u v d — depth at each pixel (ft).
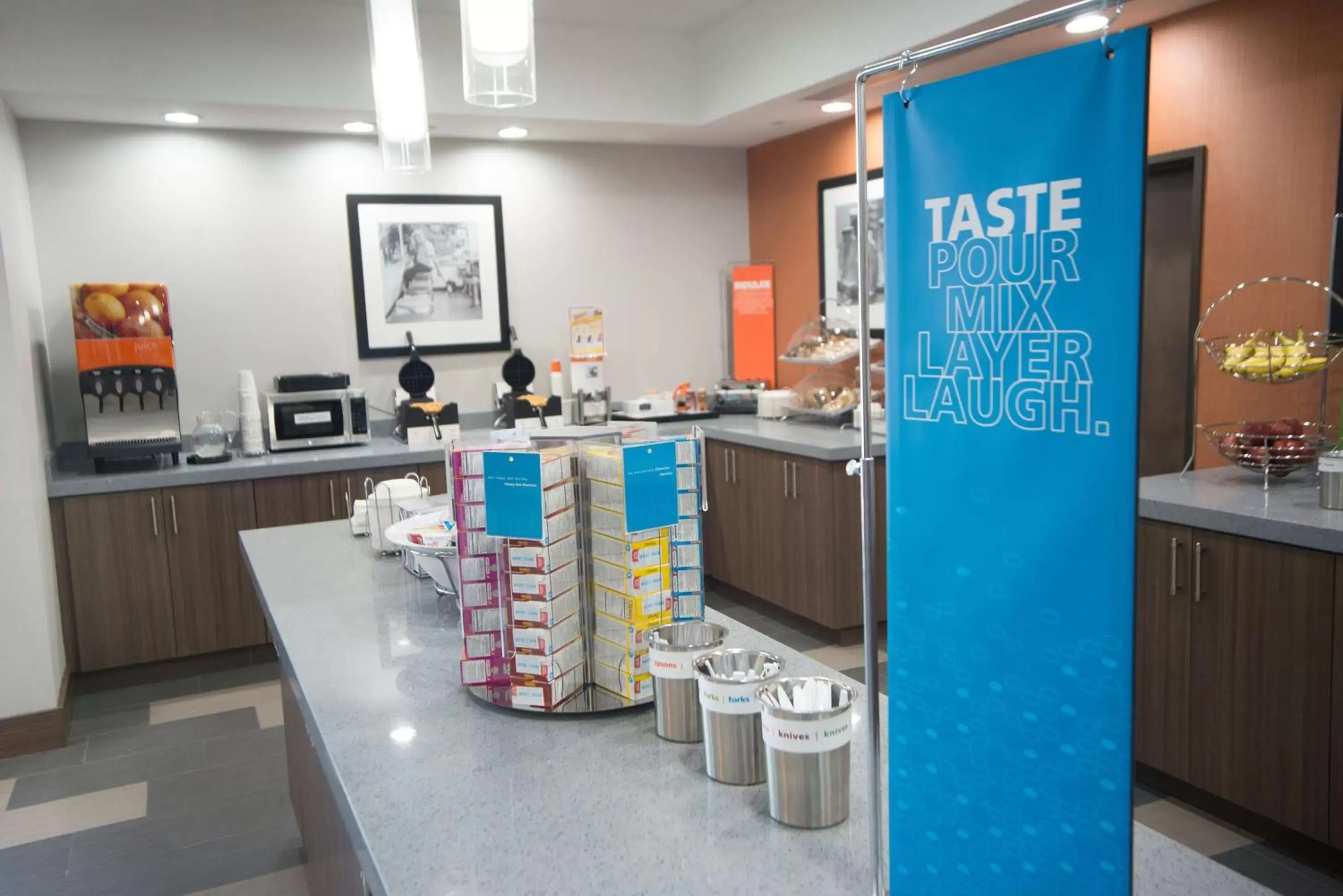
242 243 15.92
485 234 17.57
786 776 3.89
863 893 3.47
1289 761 8.23
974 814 3.49
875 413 14.69
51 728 11.64
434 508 8.55
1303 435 9.44
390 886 3.54
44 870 8.98
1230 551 8.57
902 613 3.65
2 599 11.37
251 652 14.56
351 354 16.83
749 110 15.81
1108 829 3.14
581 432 5.38
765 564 15.26
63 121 14.64
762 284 19.26
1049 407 3.14
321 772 6.54
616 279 18.83
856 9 13.20
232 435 15.99
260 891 8.55
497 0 5.08
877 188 16.29
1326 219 10.38
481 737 4.83
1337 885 7.95
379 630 6.55
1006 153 3.16
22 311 12.22
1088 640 3.12
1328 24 10.21
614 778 4.37
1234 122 11.27
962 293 3.34
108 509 13.34
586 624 5.31
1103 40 2.88
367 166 16.65
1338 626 7.77
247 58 13.83
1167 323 12.69
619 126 16.72
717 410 18.42
